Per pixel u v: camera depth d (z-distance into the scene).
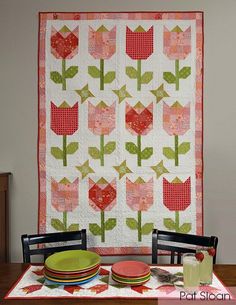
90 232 2.03
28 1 2.03
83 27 2.02
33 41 2.04
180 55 2.02
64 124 2.04
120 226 2.03
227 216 2.04
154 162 2.03
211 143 2.03
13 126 2.06
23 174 2.06
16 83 2.05
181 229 2.03
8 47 2.04
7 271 1.34
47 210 2.05
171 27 2.01
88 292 1.14
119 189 2.03
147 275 1.22
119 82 2.02
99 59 2.02
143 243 2.03
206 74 2.03
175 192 2.03
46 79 2.03
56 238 1.62
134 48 2.02
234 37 2.03
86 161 2.04
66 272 1.19
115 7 2.02
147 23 2.02
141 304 1.06
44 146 2.04
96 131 2.03
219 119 2.03
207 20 2.02
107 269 1.36
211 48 2.02
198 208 2.03
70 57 2.03
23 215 2.07
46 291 1.15
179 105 2.02
